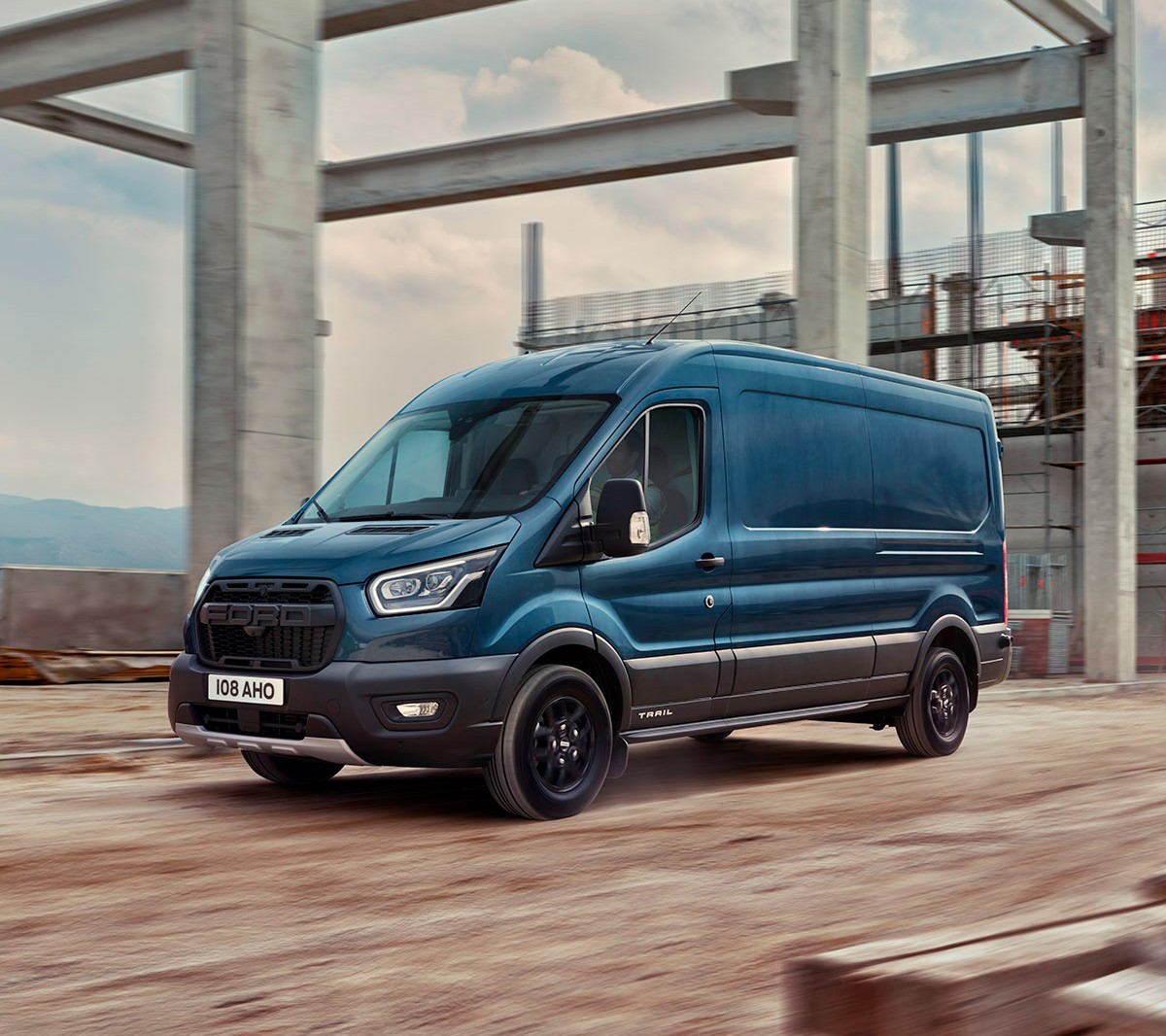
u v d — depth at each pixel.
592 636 6.57
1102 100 19.80
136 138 23.30
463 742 6.07
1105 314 20.02
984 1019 1.78
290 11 11.52
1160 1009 1.80
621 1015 3.39
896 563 8.80
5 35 21.14
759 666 7.54
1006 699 15.98
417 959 3.90
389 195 25.73
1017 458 29.83
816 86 13.96
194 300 11.38
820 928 4.31
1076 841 5.86
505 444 6.94
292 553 6.39
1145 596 28.25
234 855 5.38
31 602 13.09
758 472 7.74
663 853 5.52
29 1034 3.23
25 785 7.14
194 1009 3.43
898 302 30.39
